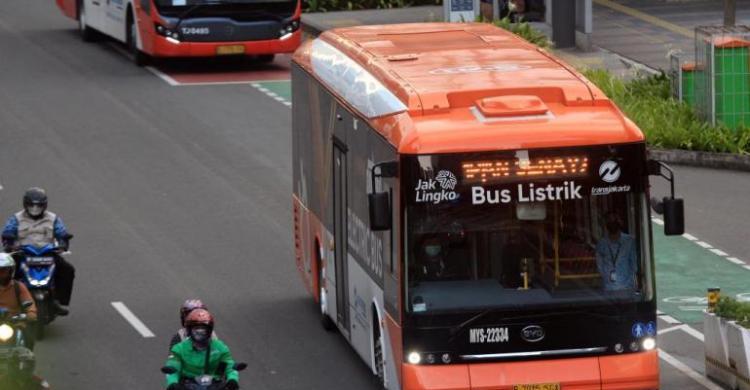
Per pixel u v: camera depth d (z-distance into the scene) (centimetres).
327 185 5403
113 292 6169
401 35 5588
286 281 6312
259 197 7638
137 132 9025
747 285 6181
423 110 4422
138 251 6750
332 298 5406
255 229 7100
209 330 4116
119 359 5353
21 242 5478
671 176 4347
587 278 4362
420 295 4331
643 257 4375
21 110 9612
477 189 4322
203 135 8950
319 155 5541
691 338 5488
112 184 7900
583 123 4366
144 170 8175
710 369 4997
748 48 8319
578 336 4362
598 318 4356
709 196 7588
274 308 5947
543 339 4350
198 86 10412
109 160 8381
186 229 7106
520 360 4347
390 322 4484
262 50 10738
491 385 4328
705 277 6291
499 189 4328
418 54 5091
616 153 4347
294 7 10762
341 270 5234
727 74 8338
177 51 10600
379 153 4581
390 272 4453
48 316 5569
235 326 5722
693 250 6681
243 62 11338
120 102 9856
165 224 7188
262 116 9456
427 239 4325
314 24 12506
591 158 4338
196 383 4119
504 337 4344
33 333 5062
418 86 4553
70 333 5659
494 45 5259
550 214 4344
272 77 10725
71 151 8581
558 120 4372
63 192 7750
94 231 7062
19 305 4838
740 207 7375
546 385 4334
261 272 6444
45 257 5462
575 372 4347
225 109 9650
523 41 5375
